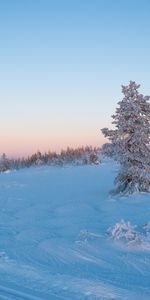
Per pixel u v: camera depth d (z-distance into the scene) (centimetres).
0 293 828
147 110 3281
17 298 790
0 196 3997
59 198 3550
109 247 1366
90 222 2067
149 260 1191
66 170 8212
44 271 1051
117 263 1175
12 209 2967
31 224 2142
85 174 6731
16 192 4362
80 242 1449
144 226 1694
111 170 7131
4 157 12394
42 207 2934
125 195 3178
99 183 4916
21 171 9669
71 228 1889
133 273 1061
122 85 3297
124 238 1444
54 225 2056
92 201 3120
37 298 787
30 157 12938
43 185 5103
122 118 3231
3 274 1019
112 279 971
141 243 1379
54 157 12562
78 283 902
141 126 3206
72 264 1165
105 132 3278
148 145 3234
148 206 2581
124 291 841
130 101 3247
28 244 1505
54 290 846
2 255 1301
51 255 1286
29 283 913
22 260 1217
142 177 3197
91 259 1229
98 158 10669
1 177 7594
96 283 905
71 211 2614
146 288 881
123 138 3241
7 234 1823
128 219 2092
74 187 4581
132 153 3225
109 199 3100
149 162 3219
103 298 786
